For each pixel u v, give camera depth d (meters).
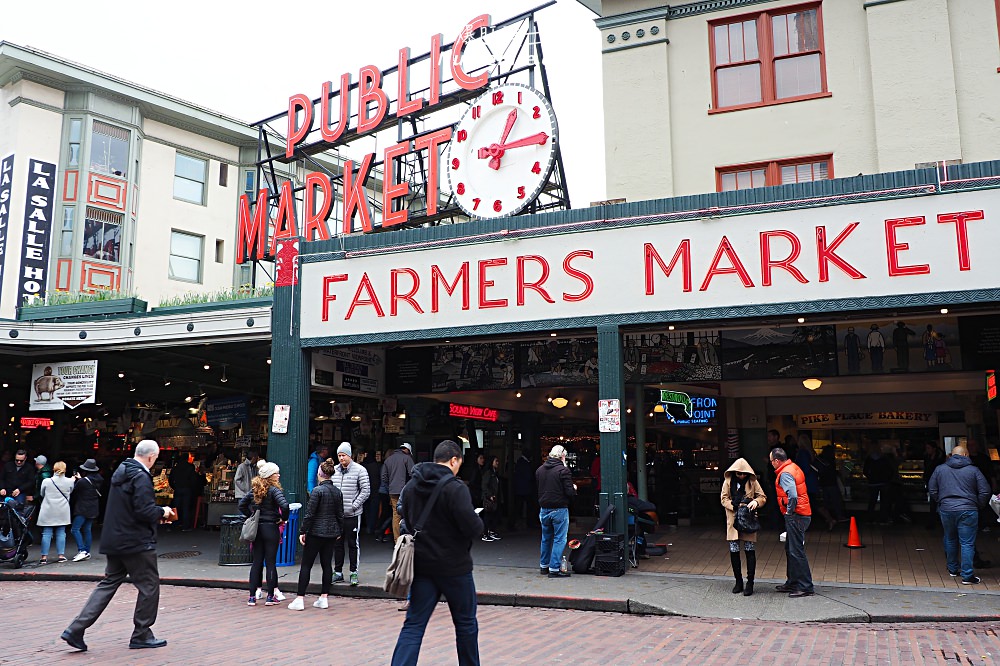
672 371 13.79
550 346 14.81
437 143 18.58
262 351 16.81
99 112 27.94
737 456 19.47
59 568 12.47
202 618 8.77
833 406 19.45
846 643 7.48
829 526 16.61
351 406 18.80
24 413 24.36
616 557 10.85
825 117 13.45
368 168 19.70
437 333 12.59
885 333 12.78
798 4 13.88
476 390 15.21
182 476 18.27
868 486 17.50
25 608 9.52
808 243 10.86
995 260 10.09
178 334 14.66
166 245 30.03
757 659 6.91
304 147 21.91
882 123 12.90
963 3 12.89
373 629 8.18
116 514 7.29
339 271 13.39
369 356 15.42
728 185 13.93
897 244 10.48
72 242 26.77
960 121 12.59
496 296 12.34
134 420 22.66
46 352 15.90
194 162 31.55
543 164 15.03
